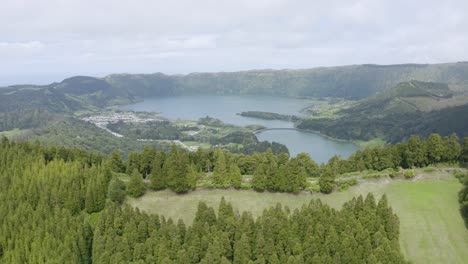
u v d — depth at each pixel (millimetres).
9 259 76438
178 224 76062
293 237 72188
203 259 67000
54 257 72375
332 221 73938
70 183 95500
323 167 115500
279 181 97688
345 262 66562
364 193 96500
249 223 74875
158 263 68375
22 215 83688
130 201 96500
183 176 98938
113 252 71938
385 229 74750
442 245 75438
